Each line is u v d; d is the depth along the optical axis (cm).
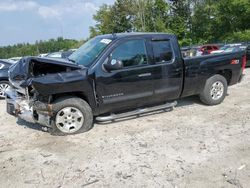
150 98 629
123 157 463
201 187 373
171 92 649
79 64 586
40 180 408
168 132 559
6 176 423
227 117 632
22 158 478
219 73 731
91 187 385
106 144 516
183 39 4447
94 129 591
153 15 5034
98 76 566
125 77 588
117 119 624
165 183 385
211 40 4075
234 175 397
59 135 563
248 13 3334
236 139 513
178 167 425
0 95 987
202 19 4225
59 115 555
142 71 603
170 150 480
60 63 561
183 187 375
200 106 723
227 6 3509
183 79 661
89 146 511
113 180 399
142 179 398
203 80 696
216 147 484
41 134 581
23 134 588
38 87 520
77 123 568
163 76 628
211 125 587
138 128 587
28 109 582
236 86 972
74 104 556
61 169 436
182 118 637
